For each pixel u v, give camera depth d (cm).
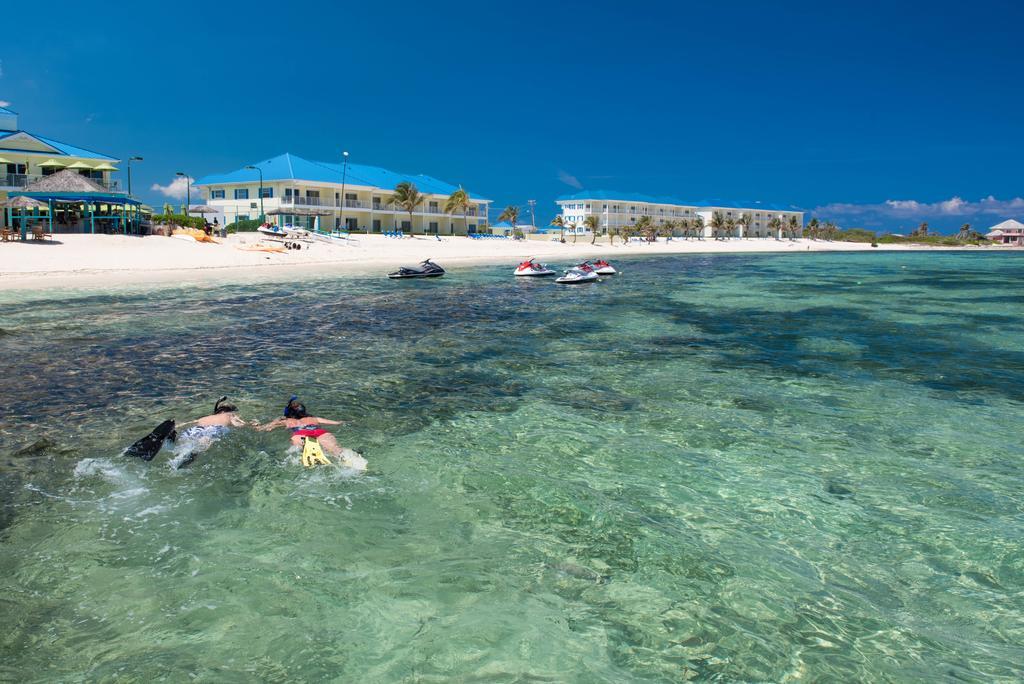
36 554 538
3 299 2517
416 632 439
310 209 8612
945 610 475
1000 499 668
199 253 4728
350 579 505
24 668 397
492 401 1046
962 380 1207
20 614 454
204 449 789
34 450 793
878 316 2164
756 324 1959
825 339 1675
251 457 768
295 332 1770
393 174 12275
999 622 461
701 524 608
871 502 660
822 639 438
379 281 3650
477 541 570
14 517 607
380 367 1310
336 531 586
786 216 18750
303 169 9750
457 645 425
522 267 4122
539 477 720
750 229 17612
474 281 3741
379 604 471
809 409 1005
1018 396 1088
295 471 727
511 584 501
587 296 2859
